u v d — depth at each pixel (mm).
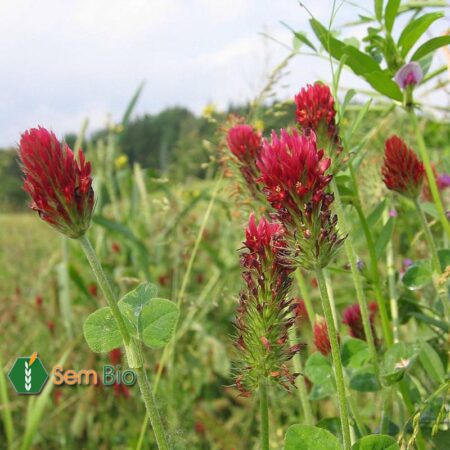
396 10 271
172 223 610
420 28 268
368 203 390
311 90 240
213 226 735
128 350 187
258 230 205
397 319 315
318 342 274
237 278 601
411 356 252
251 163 274
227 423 445
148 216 695
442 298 258
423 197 388
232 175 311
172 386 465
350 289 524
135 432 449
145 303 207
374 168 378
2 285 839
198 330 531
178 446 243
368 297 418
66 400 506
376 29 282
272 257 201
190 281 641
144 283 211
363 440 184
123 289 635
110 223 582
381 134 423
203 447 426
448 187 388
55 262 750
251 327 204
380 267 452
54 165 182
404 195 271
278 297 202
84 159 190
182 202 657
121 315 191
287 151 177
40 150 183
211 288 600
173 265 646
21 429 486
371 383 259
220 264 616
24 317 675
